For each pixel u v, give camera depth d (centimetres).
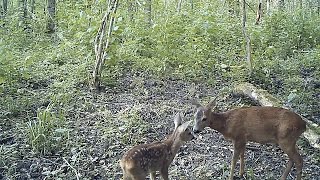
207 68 1122
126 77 1075
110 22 999
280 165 722
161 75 1078
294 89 1015
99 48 974
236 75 1080
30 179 667
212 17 1377
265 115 662
